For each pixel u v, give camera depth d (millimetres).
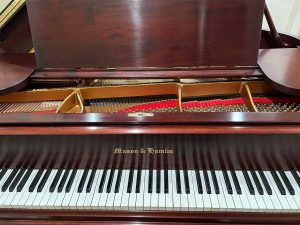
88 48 1512
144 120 1258
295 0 3354
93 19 1470
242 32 1477
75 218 1344
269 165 1355
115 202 1271
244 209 1235
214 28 1467
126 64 1528
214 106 1652
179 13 1449
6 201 1274
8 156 1372
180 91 1629
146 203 1264
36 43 1524
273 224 1296
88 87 1693
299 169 1369
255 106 1580
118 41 1498
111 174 1387
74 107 1613
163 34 1480
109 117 1286
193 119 1256
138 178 1363
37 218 1346
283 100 1674
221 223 1314
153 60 1518
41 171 1416
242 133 1228
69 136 1275
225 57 1512
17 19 1892
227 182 1330
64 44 1515
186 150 1308
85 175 1384
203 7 1436
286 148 1286
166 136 1265
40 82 1776
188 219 1319
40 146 1319
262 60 1657
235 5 1431
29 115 1322
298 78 1437
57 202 1271
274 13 3494
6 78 1521
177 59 1515
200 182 1338
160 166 1385
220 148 1292
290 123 1228
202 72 1514
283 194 1284
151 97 1772
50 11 1467
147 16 1460
